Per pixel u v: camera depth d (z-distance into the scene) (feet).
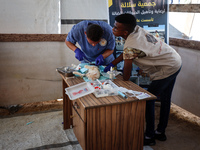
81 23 7.84
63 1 10.45
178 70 7.13
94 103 5.59
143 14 9.89
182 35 11.21
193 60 9.86
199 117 10.22
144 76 10.19
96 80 7.09
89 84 6.63
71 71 7.54
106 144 6.23
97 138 6.05
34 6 9.98
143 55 6.40
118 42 9.71
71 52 11.27
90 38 6.56
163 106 7.98
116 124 6.11
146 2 9.85
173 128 9.27
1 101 10.77
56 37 10.62
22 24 10.01
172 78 7.19
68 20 10.75
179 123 9.68
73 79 7.30
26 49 10.42
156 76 7.15
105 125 5.99
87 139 5.95
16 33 10.00
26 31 10.15
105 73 7.68
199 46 9.35
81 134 6.65
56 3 10.26
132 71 10.11
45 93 11.48
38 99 11.44
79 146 7.84
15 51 10.27
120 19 6.16
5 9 9.60
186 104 10.54
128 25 6.17
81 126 6.52
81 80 7.22
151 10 9.93
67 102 8.56
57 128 9.05
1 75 10.39
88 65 7.43
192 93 10.09
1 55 10.11
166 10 10.05
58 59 11.14
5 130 8.80
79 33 7.88
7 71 10.43
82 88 6.55
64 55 11.19
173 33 11.51
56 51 10.97
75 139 8.28
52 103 11.46
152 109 7.38
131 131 6.41
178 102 11.09
